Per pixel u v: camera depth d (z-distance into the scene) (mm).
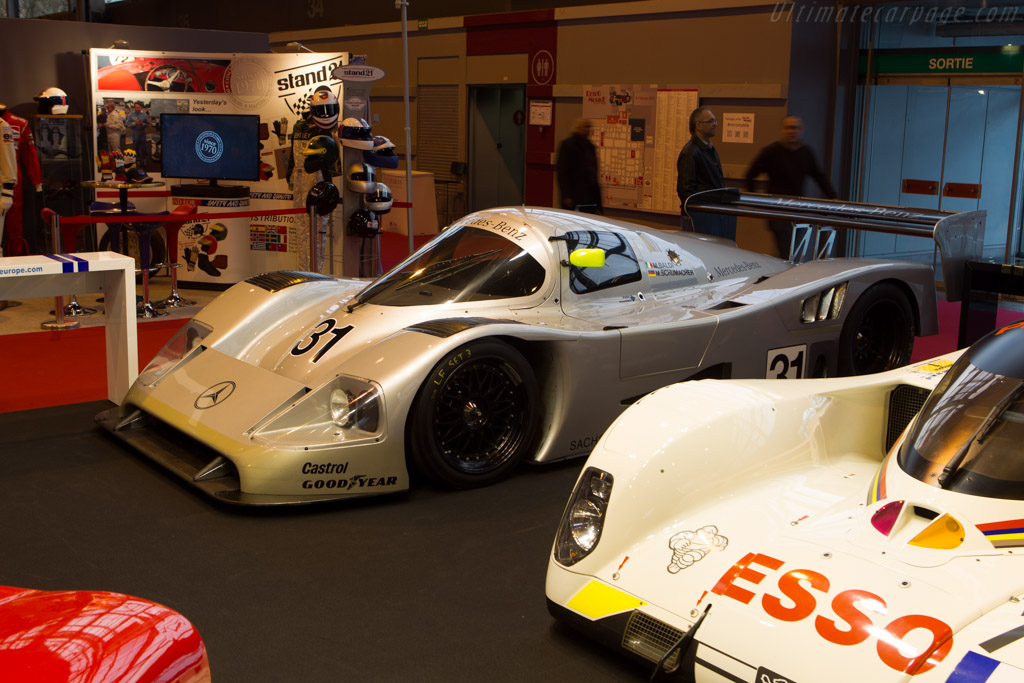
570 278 4348
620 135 10695
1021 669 1665
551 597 2391
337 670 2496
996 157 8438
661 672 2086
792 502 2357
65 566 3119
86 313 7668
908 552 2041
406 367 3604
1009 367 2398
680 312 4465
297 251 8820
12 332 6988
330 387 3715
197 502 3670
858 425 2818
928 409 2461
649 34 10172
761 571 2074
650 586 2180
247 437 3576
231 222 8859
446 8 13227
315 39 15641
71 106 9461
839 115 9312
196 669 1628
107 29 9539
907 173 9148
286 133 8633
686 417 2543
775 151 7621
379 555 3223
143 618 1605
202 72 8789
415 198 12797
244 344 4383
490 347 3736
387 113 14672
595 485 2408
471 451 3861
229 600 2893
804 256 5609
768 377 4648
